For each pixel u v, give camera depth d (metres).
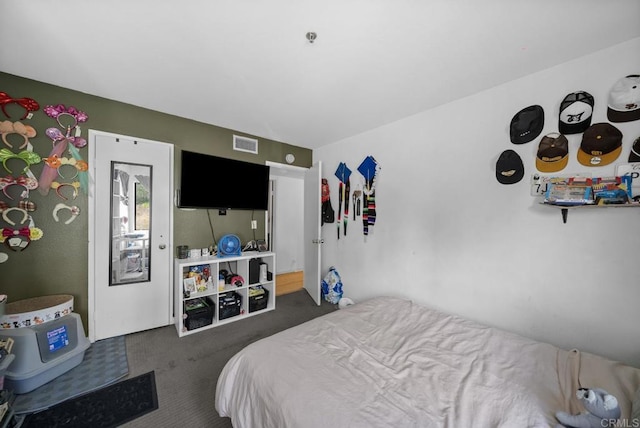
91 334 2.13
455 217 2.08
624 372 1.09
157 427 1.33
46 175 1.95
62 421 1.34
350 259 3.07
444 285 2.15
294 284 4.05
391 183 2.59
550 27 1.27
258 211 3.21
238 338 2.28
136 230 2.35
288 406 0.92
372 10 1.18
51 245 1.97
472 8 1.16
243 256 2.73
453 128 2.09
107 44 1.46
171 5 1.17
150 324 2.41
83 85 1.95
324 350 1.29
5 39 1.41
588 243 1.48
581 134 1.49
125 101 2.23
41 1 1.14
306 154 3.68
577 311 1.52
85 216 2.10
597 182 1.42
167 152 2.49
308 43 1.43
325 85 1.90
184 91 2.03
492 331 1.56
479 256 1.94
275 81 1.85
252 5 1.17
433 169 2.23
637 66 1.32
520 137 1.71
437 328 1.61
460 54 1.51
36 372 1.54
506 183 1.79
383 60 1.58
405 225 2.46
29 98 1.87
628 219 1.36
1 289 1.81
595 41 1.36
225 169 2.82
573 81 1.52
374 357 1.26
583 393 0.89
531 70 1.65
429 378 1.12
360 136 2.96
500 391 1.03
